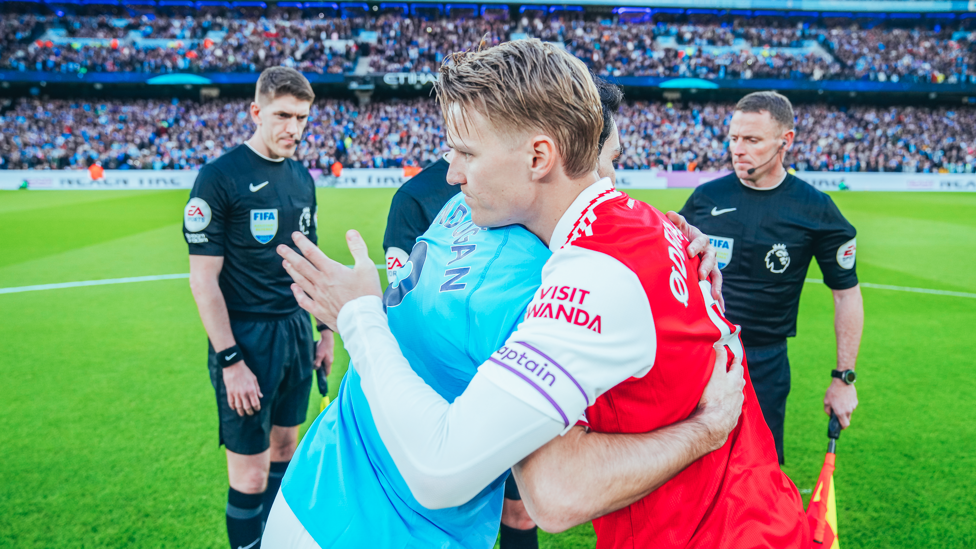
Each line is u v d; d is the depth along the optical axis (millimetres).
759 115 2570
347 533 1031
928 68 30859
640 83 29547
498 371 760
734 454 1014
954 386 4410
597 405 907
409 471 788
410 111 29156
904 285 7645
